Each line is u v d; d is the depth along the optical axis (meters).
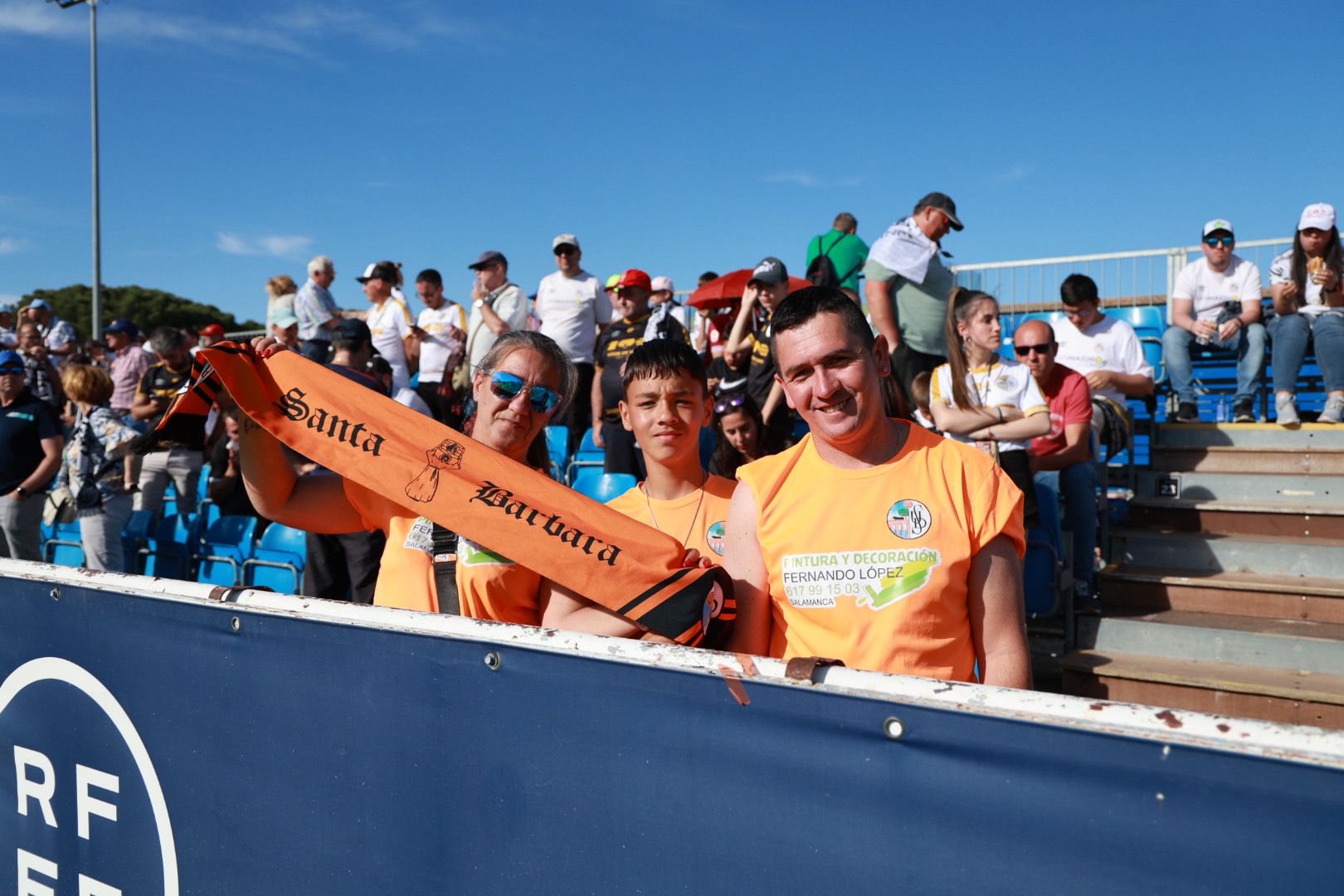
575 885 1.54
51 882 2.39
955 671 1.73
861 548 1.76
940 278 5.77
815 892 1.33
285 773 1.89
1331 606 4.72
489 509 1.92
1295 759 1.02
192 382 2.22
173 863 2.10
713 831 1.41
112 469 6.25
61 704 2.35
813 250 7.09
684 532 2.64
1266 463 5.98
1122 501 6.36
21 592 2.45
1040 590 4.79
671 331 6.59
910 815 1.26
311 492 2.39
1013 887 1.19
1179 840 1.09
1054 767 1.16
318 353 8.19
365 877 1.79
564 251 7.75
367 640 1.78
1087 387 5.34
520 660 1.59
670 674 1.44
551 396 2.15
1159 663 4.58
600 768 1.51
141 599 2.15
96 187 17.34
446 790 1.68
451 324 8.56
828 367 1.76
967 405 4.88
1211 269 6.74
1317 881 1.01
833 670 1.32
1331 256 6.05
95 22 17.25
